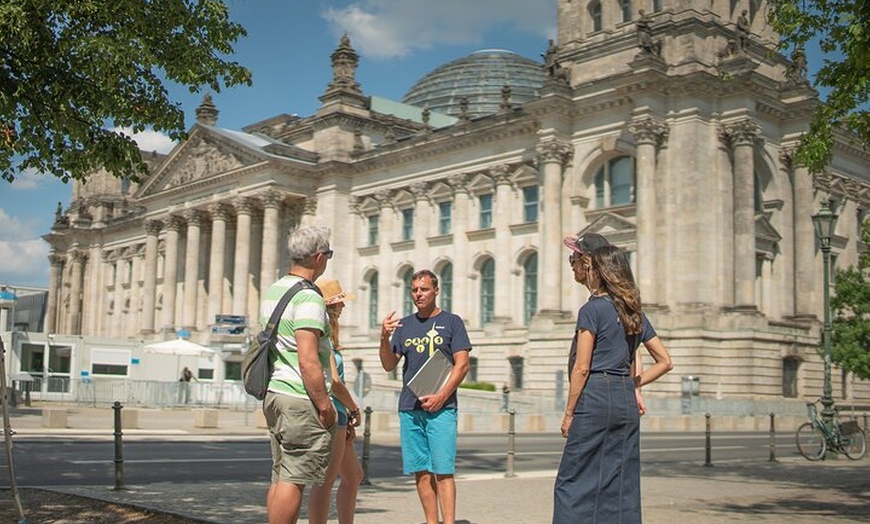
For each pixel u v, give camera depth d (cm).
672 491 2158
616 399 1046
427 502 1395
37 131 2067
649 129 6881
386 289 9456
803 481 2462
